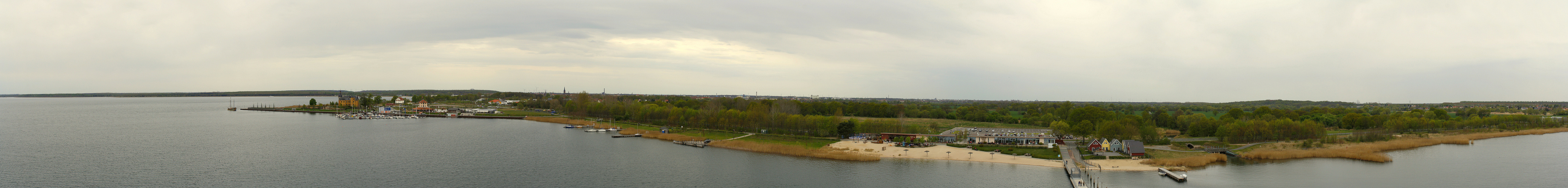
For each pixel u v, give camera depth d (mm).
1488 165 156375
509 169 146625
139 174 135250
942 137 198375
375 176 135875
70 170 138375
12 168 140750
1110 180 130750
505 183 129875
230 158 159500
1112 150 167625
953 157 160750
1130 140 164125
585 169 146875
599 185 128750
